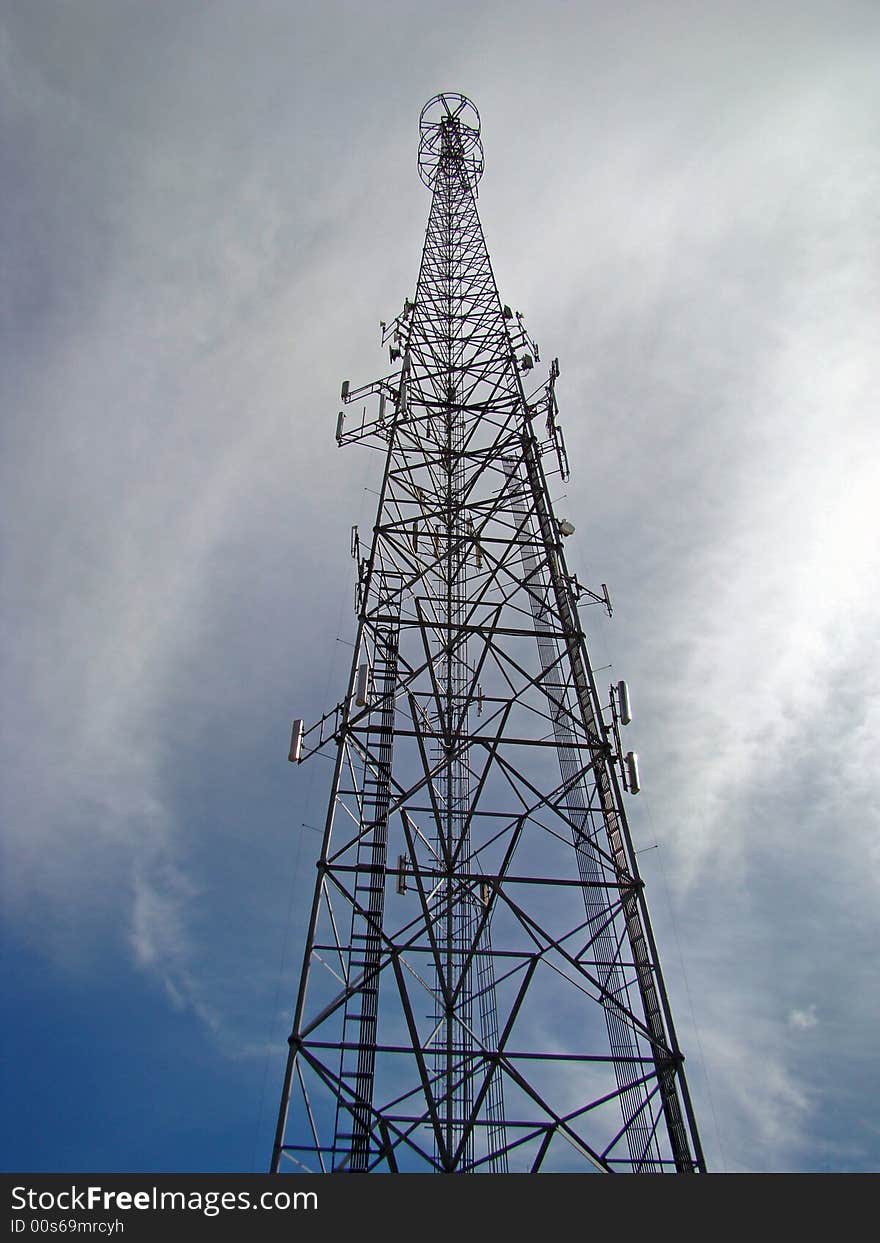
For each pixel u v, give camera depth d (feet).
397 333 96.07
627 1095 53.01
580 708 70.28
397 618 72.74
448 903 60.29
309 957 53.16
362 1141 47.93
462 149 129.18
